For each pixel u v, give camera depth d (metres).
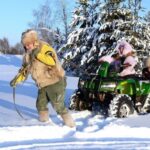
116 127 8.31
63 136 7.89
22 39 8.54
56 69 8.53
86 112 10.82
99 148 6.99
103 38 29.73
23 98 13.96
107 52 28.84
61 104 8.55
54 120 9.41
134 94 10.90
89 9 32.72
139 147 7.06
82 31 31.77
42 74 8.57
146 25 30.06
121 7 30.61
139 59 27.34
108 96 10.56
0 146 7.05
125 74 10.84
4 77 26.80
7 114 10.31
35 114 10.43
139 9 31.11
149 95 11.15
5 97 14.23
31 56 8.52
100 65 10.89
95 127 8.53
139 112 10.95
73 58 31.38
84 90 10.95
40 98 8.91
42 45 8.52
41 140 7.53
